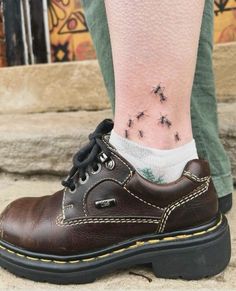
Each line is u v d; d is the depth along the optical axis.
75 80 1.33
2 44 1.86
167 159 0.58
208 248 0.58
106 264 0.58
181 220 0.58
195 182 0.58
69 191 0.60
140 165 0.58
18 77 1.39
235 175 0.93
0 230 0.61
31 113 1.40
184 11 0.52
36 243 0.58
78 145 1.02
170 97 0.55
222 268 0.59
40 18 1.86
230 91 1.17
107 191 0.58
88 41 1.82
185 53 0.54
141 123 0.57
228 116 0.99
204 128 0.74
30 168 1.06
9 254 0.60
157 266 0.59
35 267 0.58
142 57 0.54
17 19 1.85
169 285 0.57
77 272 0.58
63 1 1.83
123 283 0.58
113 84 0.76
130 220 0.58
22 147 1.06
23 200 0.65
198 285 0.57
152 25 0.52
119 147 0.58
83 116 1.24
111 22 0.54
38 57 1.87
